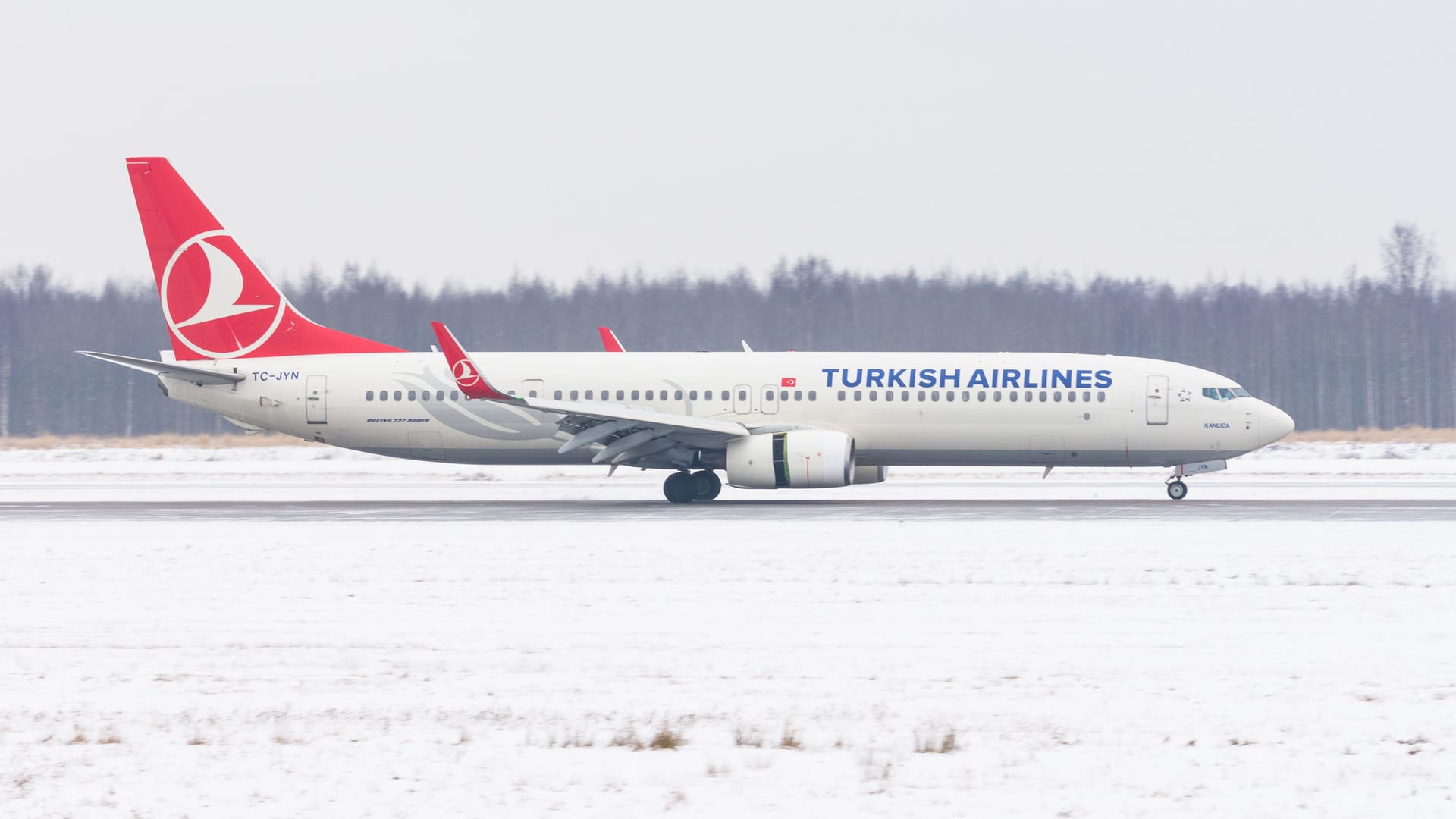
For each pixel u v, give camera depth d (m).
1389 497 150.25
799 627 70.69
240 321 158.50
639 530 116.50
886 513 133.12
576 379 153.50
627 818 41.59
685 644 66.56
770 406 151.00
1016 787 44.25
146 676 60.66
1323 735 50.06
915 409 149.25
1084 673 59.88
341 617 74.62
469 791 44.19
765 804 42.75
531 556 99.00
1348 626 70.44
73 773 46.53
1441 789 44.06
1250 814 41.94
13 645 67.31
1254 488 167.75
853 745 48.84
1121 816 41.69
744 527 118.69
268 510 140.88
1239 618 72.81
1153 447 148.00
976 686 57.69
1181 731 50.56
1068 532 113.12
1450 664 61.50
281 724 52.25
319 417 155.88
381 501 153.12
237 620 73.88
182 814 42.47
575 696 56.31
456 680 59.34
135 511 141.00
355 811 42.47
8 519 132.12
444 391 154.00
